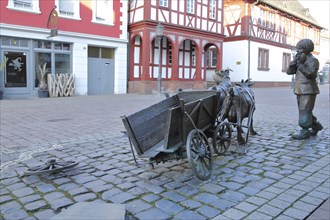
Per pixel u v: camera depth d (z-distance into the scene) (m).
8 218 3.23
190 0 22.39
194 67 24.66
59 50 17.62
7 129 7.98
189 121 4.39
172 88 21.66
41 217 3.25
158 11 20.55
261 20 30.36
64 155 5.54
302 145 6.26
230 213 3.30
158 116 4.48
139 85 20.50
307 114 6.67
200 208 3.42
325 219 3.20
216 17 24.16
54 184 4.12
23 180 4.26
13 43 16.02
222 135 5.43
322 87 33.16
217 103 5.18
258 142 6.50
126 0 20.33
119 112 11.14
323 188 4.00
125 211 3.24
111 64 20.17
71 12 17.95
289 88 29.08
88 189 3.95
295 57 6.60
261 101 15.89
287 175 4.50
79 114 10.63
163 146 4.20
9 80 16.00
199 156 4.27
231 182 4.20
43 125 8.55
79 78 18.42
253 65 29.69
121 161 5.14
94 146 6.18
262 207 3.44
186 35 22.09
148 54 20.06
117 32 20.06
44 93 16.66
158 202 3.57
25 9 16.14
